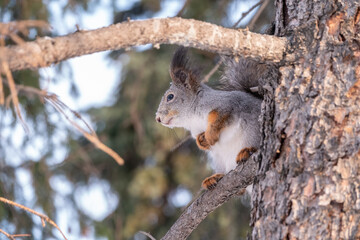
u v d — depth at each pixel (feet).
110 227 41.96
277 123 18.95
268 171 18.76
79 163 38.60
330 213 17.24
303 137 18.26
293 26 20.06
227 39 17.56
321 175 17.66
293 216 17.49
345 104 18.30
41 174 33.40
